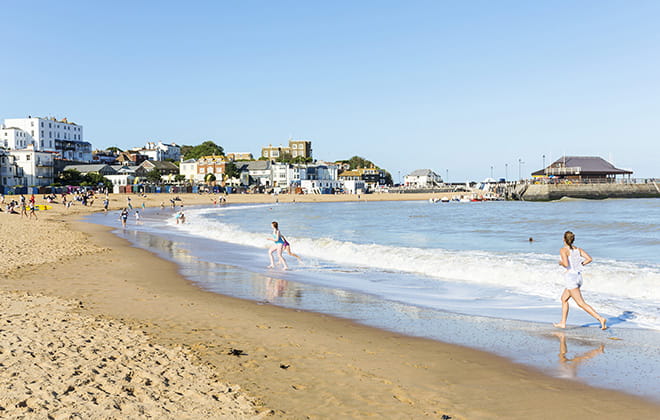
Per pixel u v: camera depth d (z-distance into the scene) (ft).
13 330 28.63
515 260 64.75
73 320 31.94
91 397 19.29
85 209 234.17
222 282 51.03
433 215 213.87
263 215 217.15
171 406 18.89
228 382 21.81
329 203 415.44
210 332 30.60
